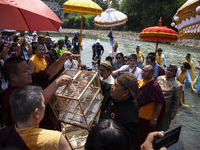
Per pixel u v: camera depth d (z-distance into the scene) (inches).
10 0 53.2
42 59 121.6
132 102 61.6
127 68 134.5
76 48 332.8
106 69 102.3
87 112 63.2
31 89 44.1
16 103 40.1
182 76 189.8
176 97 110.8
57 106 65.4
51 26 92.4
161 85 117.0
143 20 1689.2
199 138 130.5
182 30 77.2
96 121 74.1
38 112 42.3
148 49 679.1
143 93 97.7
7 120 57.7
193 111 175.0
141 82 108.8
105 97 71.0
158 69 148.4
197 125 149.6
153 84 96.9
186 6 66.8
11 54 184.9
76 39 330.3
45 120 64.7
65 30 2174.0
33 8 59.1
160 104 95.0
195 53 599.8
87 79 68.9
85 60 395.5
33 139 39.7
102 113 69.6
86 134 92.7
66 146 41.5
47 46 240.7
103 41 954.1
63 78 57.8
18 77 61.1
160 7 1520.7
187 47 786.2
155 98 94.7
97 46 297.7
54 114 68.9
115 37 1359.5
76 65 154.2
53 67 74.3
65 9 142.6
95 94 66.5
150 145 38.5
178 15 75.5
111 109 63.9
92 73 70.0
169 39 154.8
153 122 96.8
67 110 63.1
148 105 97.5
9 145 39.1
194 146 120.7
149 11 1601.9
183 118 161.0
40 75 70.4
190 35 72.2
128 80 58.5
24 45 187.2
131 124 56.3
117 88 59.4
